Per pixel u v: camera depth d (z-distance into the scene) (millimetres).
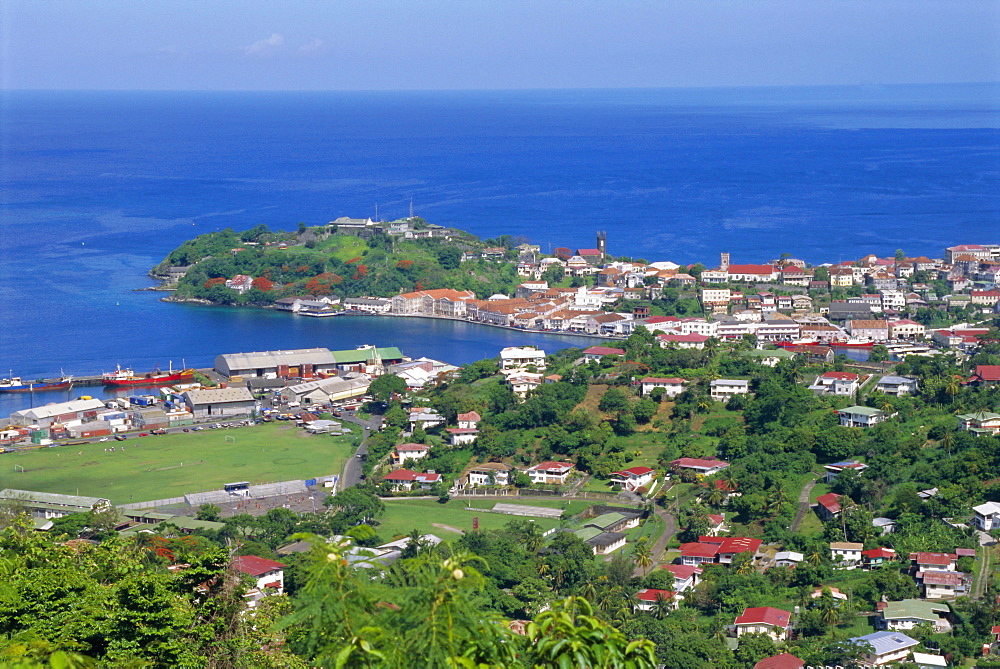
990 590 163375
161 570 109062
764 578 177125
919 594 168500
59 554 112125
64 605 95062
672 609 166875
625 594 168625
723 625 159500
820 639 156000
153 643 90000
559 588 174625
